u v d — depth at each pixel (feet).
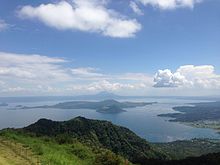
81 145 94.17
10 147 64.34
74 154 78.89
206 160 178.81
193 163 173.88
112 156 72.02
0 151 58.34
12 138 78.48
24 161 52.16
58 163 56.90
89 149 88.53
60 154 67.77
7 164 47.39
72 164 60.18
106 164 69.72
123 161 74.33
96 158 71.31
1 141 71.56
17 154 57.47
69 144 93.30
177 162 185.16
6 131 91.45
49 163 54.49
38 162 53.21
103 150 87.51
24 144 70.69
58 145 88.74
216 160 174.19
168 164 181.16
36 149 64.64
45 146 76.23
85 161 71.26
